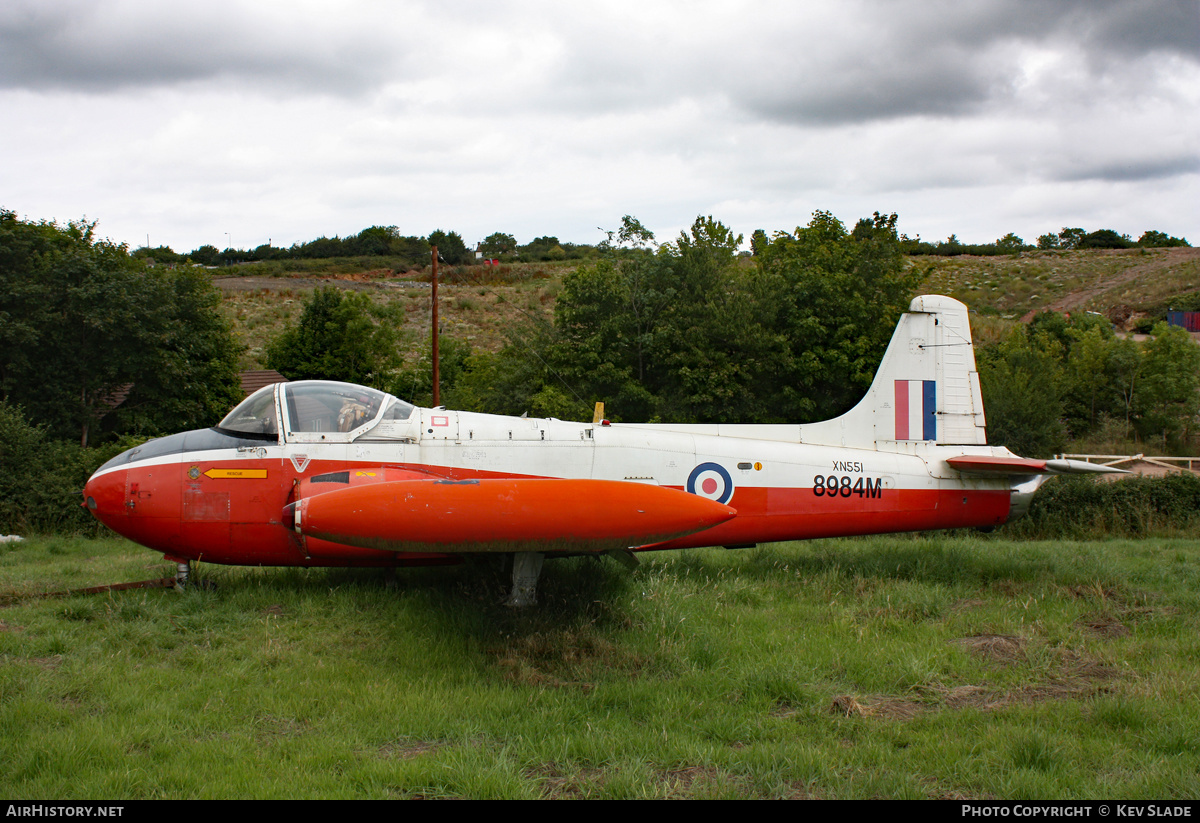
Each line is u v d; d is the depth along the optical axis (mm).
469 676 4730
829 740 3883
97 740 3688
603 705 4297
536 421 7109
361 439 6574
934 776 3512
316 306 26766
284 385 6770
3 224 15750
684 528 5309
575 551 5879
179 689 4473
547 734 3910
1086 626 5844
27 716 3977
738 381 15656
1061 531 11906
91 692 4402
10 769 3430
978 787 3408
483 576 6812
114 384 16406
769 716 4215
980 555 8305
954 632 5652
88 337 15859
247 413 6629
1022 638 5391
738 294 15773
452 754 3613
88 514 11625
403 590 6566
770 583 7051
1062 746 3701
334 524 5109
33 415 14969
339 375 26172
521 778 3430
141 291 16297
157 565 7918
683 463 7152
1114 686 4547
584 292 16094
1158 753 3701
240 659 5031
